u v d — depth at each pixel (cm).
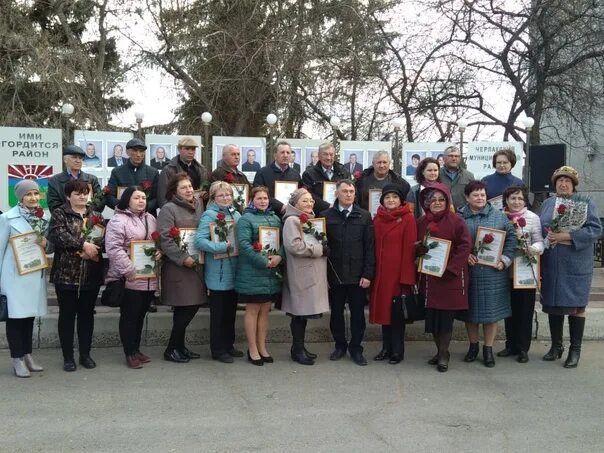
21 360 551
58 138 860
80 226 554
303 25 1535
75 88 1379
